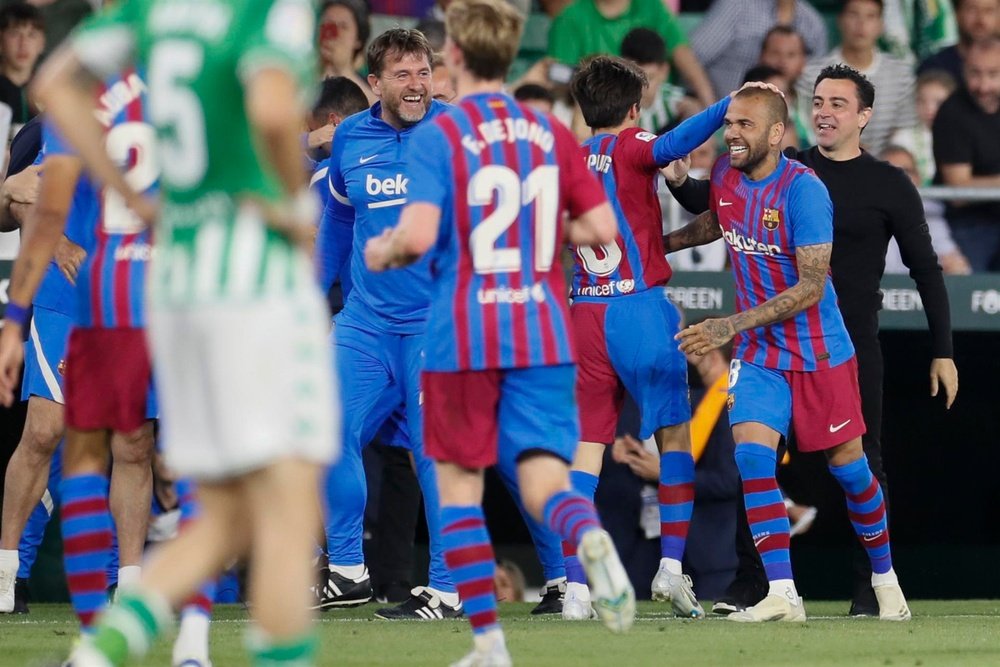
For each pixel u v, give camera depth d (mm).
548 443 13562
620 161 21500
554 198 13859
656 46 32375
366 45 30953
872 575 22344
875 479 21844
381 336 21938
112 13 10531
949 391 23094
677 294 30109
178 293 9797
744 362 21109
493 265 13586
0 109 31516
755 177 20859
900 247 22938
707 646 16969
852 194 22547
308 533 9930
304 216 9906
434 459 13938
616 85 21562
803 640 17766
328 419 9922
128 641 10094
